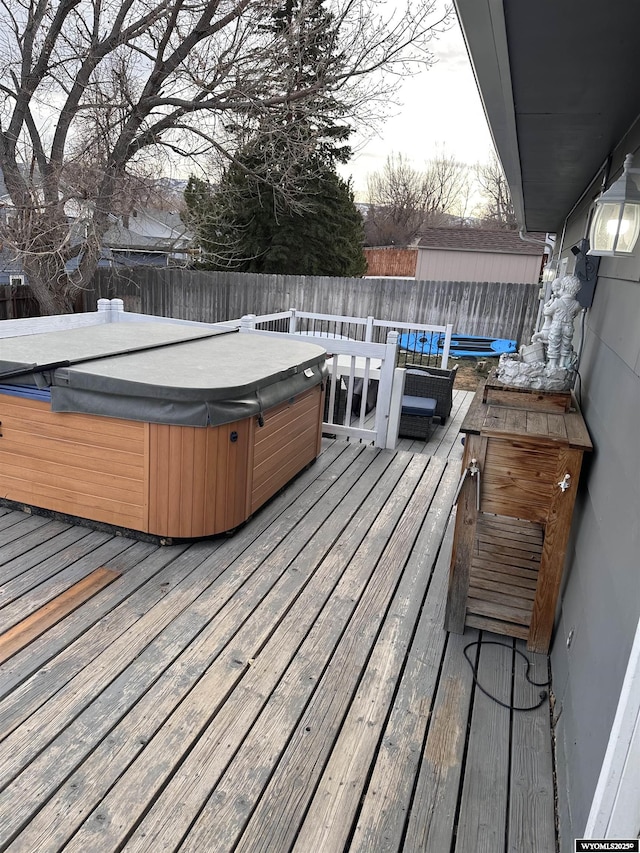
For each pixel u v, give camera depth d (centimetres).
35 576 263
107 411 281
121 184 890
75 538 300
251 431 312
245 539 313
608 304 235
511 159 290
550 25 141
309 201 1349
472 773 175
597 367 245
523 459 219
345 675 215
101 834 148
